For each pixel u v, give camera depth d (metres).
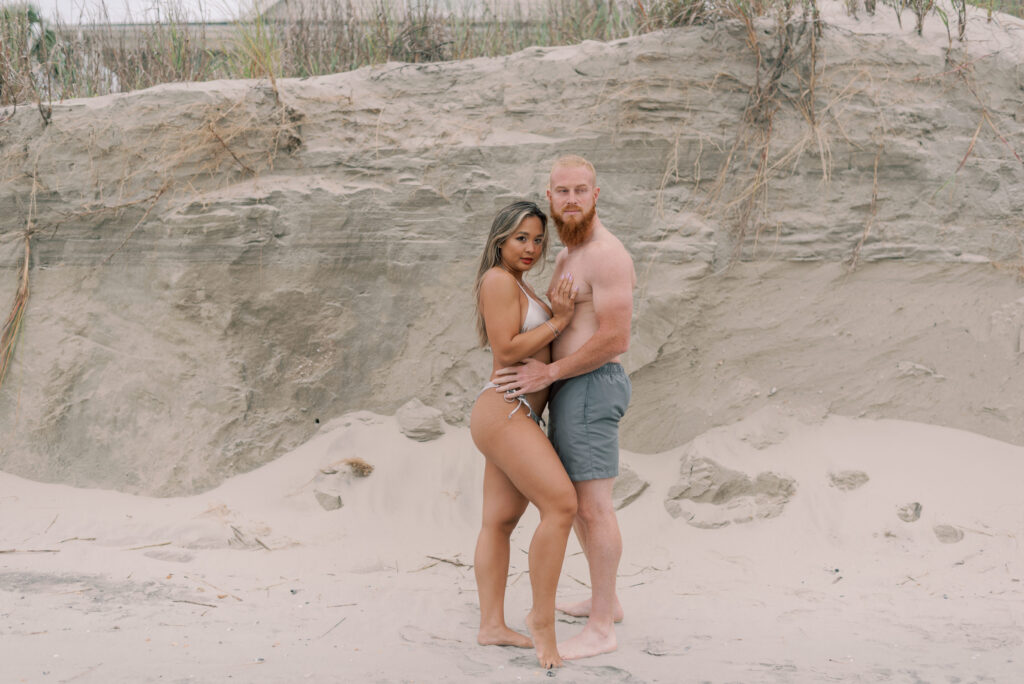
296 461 5.84
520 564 4.90
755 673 3.20
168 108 6.11
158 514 5.41
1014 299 5.72
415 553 5.05
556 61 6.21
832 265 5.82
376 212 6.15
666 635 3.73
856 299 5.80
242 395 5.94
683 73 5.95
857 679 3.11
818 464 5.40
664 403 5.82
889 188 5.84
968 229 5.82
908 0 6.34
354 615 3.97
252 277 6.03
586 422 3.64
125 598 4.08
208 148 6.07
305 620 3.87
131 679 3.01
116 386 6.03
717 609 4.11
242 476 5.81
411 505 5.52
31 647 3.33
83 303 6.21
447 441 5.88
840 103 5.86
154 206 6.10
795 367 5.79
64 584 4.26
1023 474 5.19
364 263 6.18
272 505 5.52
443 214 6.15
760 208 5.89
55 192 6.27
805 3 5.92
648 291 5.81
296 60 7.23
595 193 3.74
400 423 5.96
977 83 5.95
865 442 5.50
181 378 5.98
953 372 5.64
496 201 6.05
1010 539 4.74
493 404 3.54
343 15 7.39
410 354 6.14
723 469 5.35
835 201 5.86
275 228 6.05
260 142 6.15
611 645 3.53
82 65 7.43
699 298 5.82
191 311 6.03
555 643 3.39
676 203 5.95
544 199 5.97
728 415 5.73
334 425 6.03
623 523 5.33
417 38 7.12
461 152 6.14
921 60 5.94
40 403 6.06
